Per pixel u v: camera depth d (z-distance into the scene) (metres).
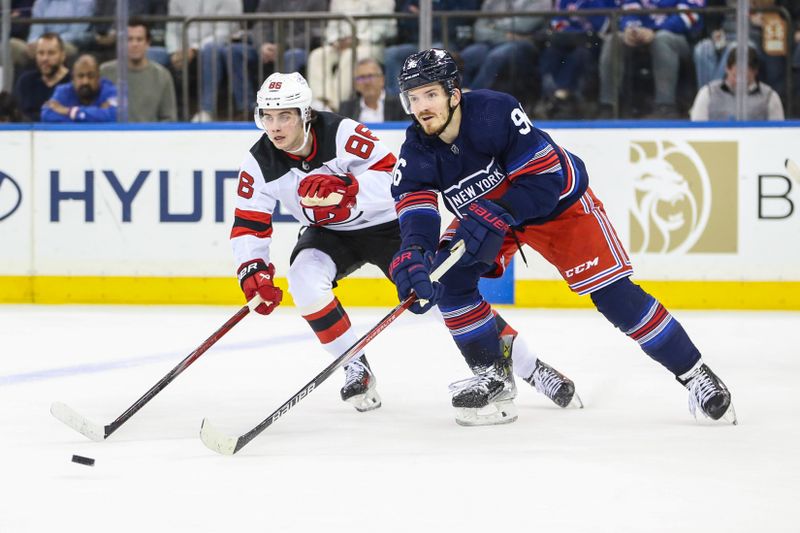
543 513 7.15
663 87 23.95
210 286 22.16
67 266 22.36
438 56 9.47
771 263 21.36
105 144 22.17
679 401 11.70
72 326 18.80
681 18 23.72
